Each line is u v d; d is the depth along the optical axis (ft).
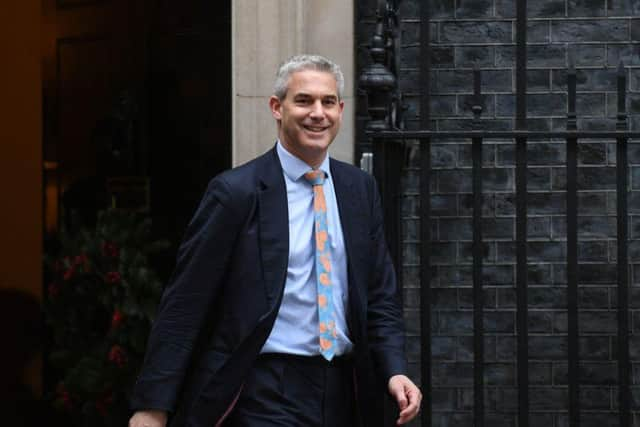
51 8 35.24
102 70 34.40
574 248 21.21
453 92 27.78
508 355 27.55
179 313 18.03
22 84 35.53
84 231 31.91
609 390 27.37
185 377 18.29
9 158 35.53
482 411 21.42
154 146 33.58
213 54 32.71
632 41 27.45
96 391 30.48
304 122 18.16
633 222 27.37
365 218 18.75
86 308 31.86
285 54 26.94
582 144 27.50
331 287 18.13
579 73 27.55
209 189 18.33
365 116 27.48
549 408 27.43
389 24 23.08
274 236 18.03
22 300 35.47
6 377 35.47
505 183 27.61
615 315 27.43
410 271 27.73
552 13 27.63
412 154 27.55
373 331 18.88
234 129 27.17
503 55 27.66
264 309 17.84
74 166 34.86
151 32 33.65
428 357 21.59
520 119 21.15
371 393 18.51
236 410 18.03
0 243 35.58
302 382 17.97
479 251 21.35
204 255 17.95
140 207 33.65
